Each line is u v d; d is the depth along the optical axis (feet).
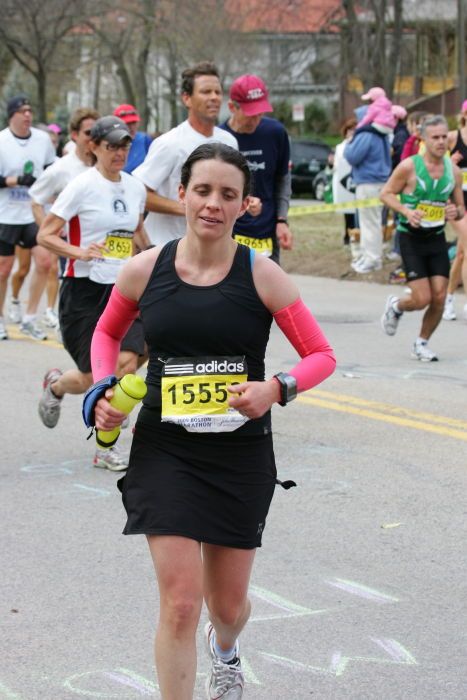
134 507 15.33
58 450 31.99
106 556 23.48
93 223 30.12
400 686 17.66
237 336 15.37
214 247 15.37
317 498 27.17
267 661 18.51
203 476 15.26
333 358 15.80
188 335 15.34
